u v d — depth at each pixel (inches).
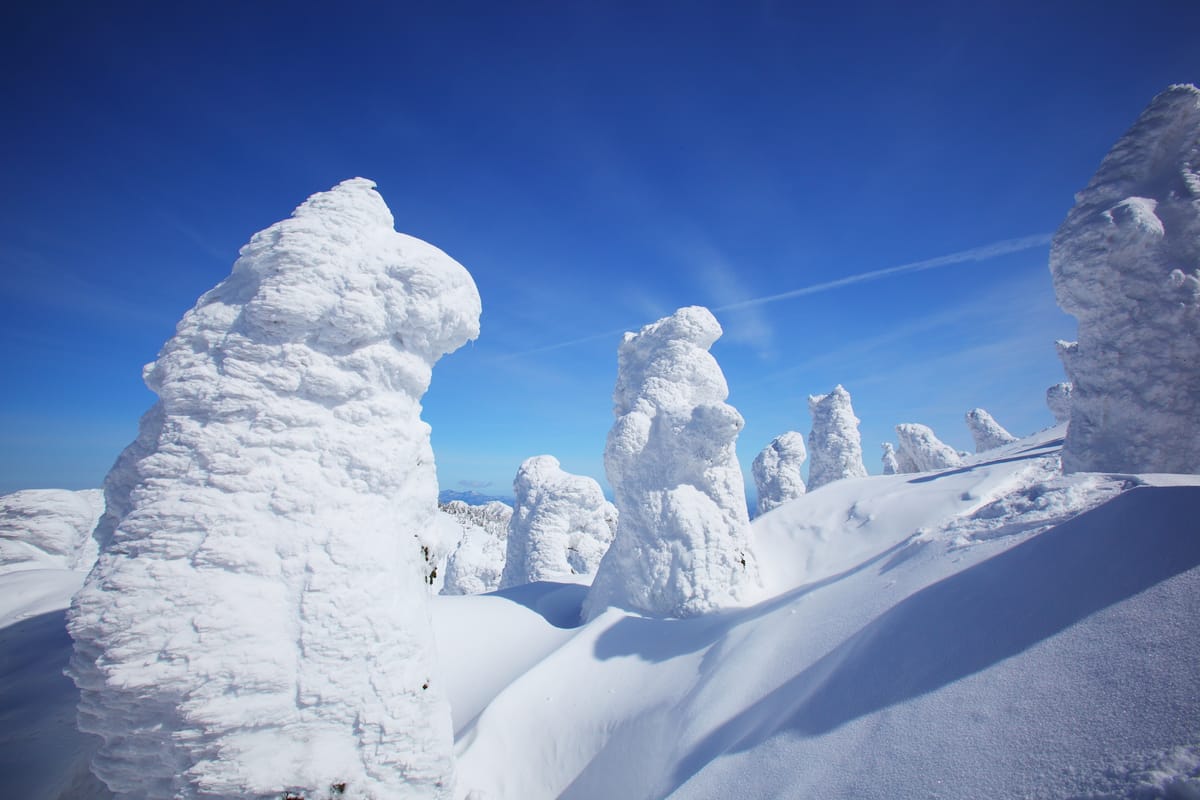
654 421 466.9
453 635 392.8
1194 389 349.4
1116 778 91.7
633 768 242.2
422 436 230.5
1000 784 107.7
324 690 171.5
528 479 765.9
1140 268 364.5
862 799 126.3
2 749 175.5
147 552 162.1
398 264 209.2
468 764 259.9
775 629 275.9
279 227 199.5
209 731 154.6
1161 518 152.6
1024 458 553.3
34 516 339.9
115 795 164.1
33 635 236.7
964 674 145.9
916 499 470.0
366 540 191.6
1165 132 375.9
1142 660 113.3
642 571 415.2
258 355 186.1
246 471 177.5
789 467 928.9
